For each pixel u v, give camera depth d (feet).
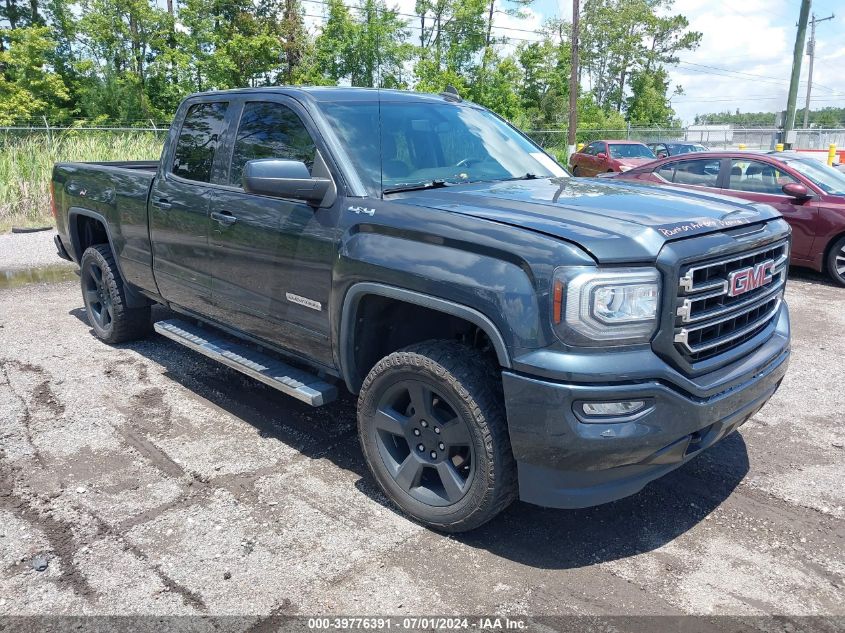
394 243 10.30
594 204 10.25
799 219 28.66
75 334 20.54
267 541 10.30
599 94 211.20
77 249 20.17
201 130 14.93
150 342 19.75
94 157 48.55
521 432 8.98
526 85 137.69
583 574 9.59
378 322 11.40
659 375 8.72
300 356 12.87
